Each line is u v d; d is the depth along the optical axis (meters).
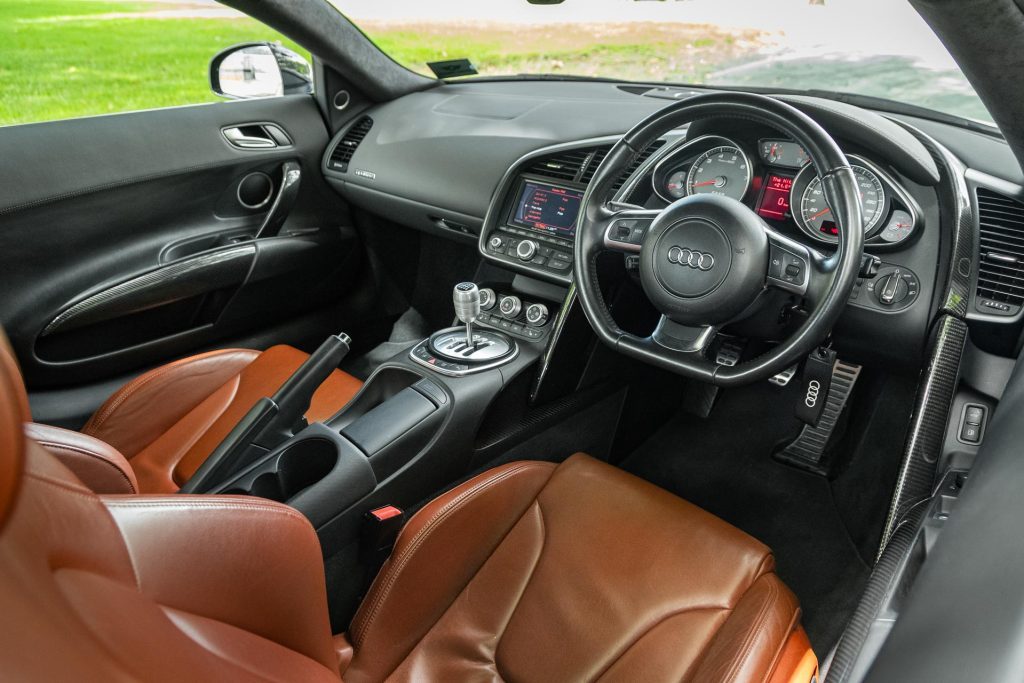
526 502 1.27
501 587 1.17
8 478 0.25
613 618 1.09
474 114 2.06
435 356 1.50
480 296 1.71
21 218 1.70
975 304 1.37
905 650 0.73
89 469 0.84
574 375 1.67
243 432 1.25
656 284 1.31
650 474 1.95
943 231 1.38
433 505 1.17
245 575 0.66
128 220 1.90
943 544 0.90
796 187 1.42
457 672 1.09
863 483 1.80
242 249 2.05
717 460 1.97
